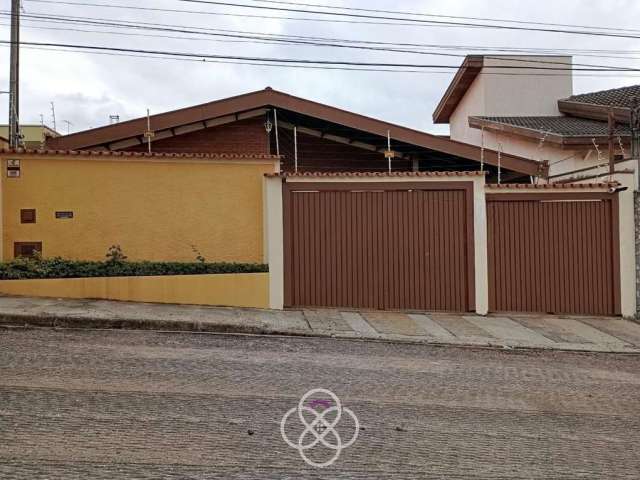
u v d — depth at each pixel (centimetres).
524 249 1173
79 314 876
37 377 602
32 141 1938
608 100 1975
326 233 1127
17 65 1492
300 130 1641
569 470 443
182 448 446
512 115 2136
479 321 1078
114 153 1080
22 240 1056
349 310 1112
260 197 1133
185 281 1050
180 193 1109
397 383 660
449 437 500
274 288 1093
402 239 1138
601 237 1178
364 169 1703
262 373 668
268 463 429
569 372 767
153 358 707
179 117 1434
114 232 1084
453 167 1730
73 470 400
